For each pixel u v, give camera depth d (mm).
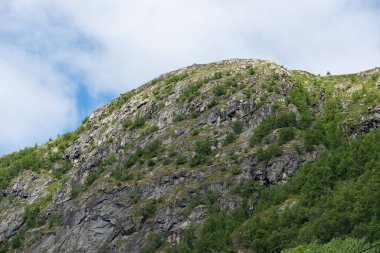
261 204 184875
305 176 187625
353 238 152625
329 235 158375
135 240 191625
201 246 173500
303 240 161125
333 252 148125
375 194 161500
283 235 165125
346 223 159375
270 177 195500
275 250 163375
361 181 173875
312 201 175625
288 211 172625
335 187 180875
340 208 164750
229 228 177500
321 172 186500
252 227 171500
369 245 145750
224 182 196875
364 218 158750
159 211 196250
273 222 171500
